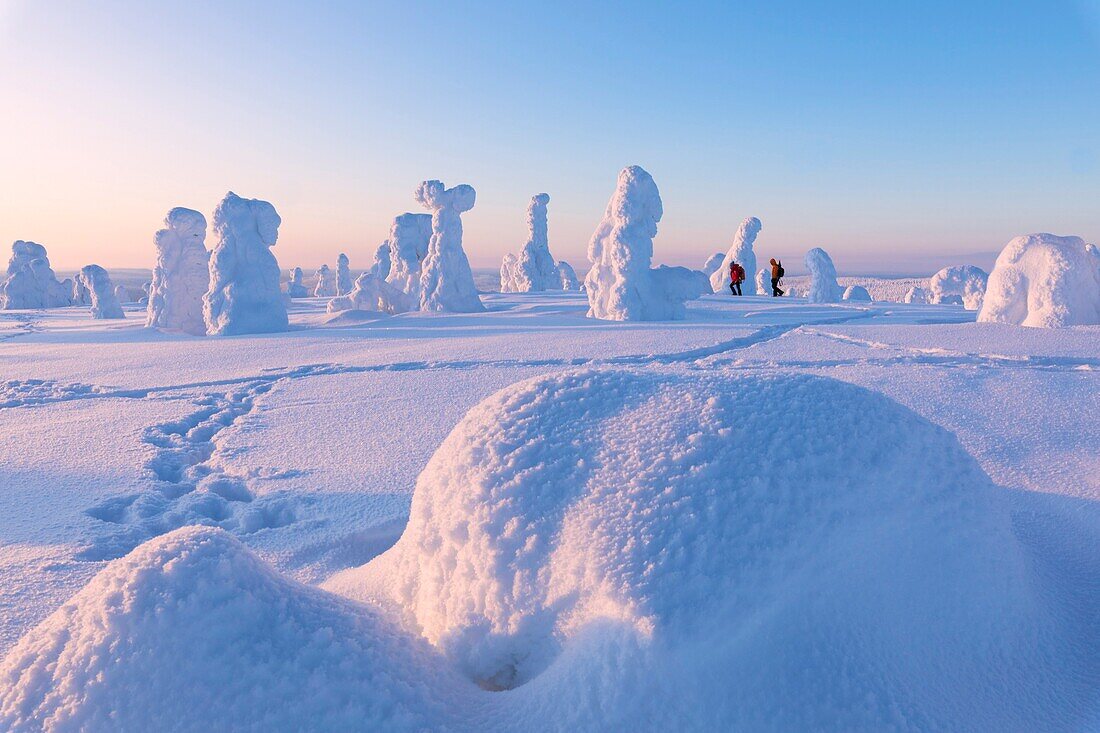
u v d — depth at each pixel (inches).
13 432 208.1
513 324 537.6
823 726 51.6
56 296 1279.5
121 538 124.6
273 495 144.9
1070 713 59.2
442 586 72.1
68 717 50.1
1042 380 221.3
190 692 50.4
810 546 59.4
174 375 318.3
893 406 78.0
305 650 54.4
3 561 111.7
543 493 68.0
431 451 175.2
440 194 700.0
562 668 57.0
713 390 76.0
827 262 790.5
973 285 974.4
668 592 55.1
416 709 55.3
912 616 61.6
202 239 644.1
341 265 1528.1
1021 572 73.5
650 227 568.7
